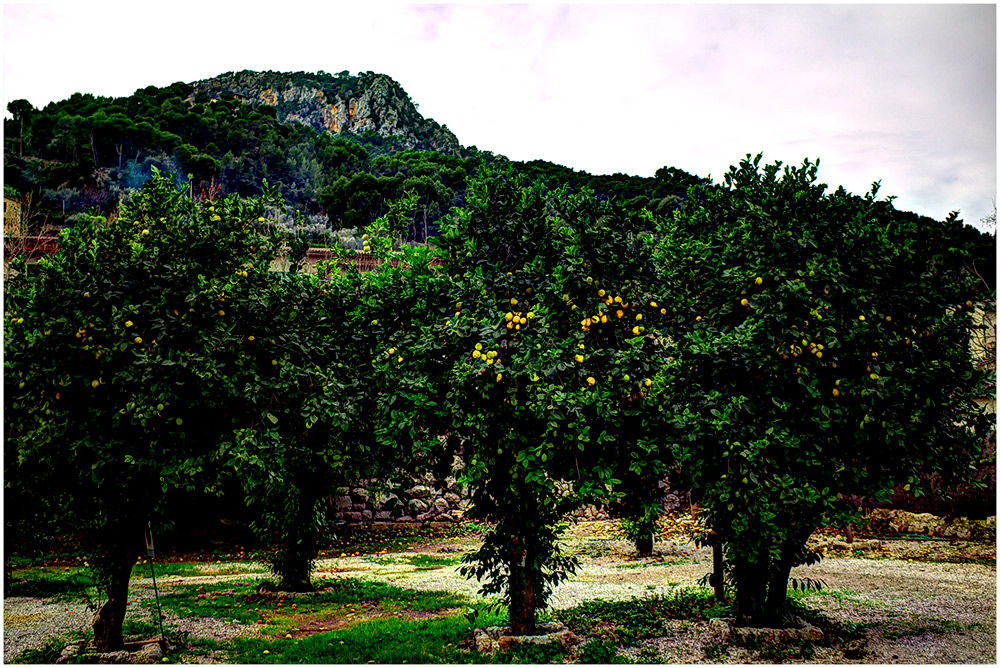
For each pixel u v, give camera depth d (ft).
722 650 23.29
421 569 47.75
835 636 25.20
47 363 19.58
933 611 30.58
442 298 24.09
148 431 19.95
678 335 23.68
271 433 20.56
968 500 57.26
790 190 24.63
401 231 27.43
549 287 22.59
